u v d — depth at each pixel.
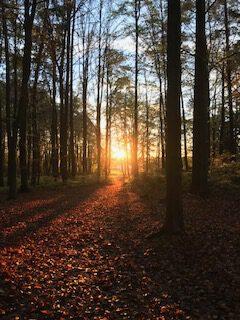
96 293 7.46
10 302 6.90
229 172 20.08
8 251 10.18
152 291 7.48
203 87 17.12
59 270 8.85
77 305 6.87
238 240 10.20
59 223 14.64
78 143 71.06
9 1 18.83
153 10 29.33
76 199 22.45
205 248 9.73
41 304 6.84
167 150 10.96
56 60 30.31
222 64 20.86
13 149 22.11
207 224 12.22
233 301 6.81
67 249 10.80
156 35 30.11
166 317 6.33
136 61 31.36
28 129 32.19
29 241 11.66
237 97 23.22
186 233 10.88
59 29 27.55
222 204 15.28
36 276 8.33
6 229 13.38
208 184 18.39
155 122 47.50
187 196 17.06
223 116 29.16
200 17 16.98
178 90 10.84
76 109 49.94
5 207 18.81
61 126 31.88
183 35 23.58
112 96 42.91
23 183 26.50
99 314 6.54
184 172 23.81
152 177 25.95
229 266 8.42
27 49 21.09
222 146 29.17
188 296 7.16
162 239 10.70
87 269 8.89
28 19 20.69
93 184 34.41
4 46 28.52
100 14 34.75
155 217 14.69
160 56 29.34
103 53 35.84
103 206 19.20
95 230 13.30
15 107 30.05
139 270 8.69
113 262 9.41
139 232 12.34
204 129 17.14
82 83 38.31
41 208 18.55
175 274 8.29
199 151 17.16
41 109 39.38
